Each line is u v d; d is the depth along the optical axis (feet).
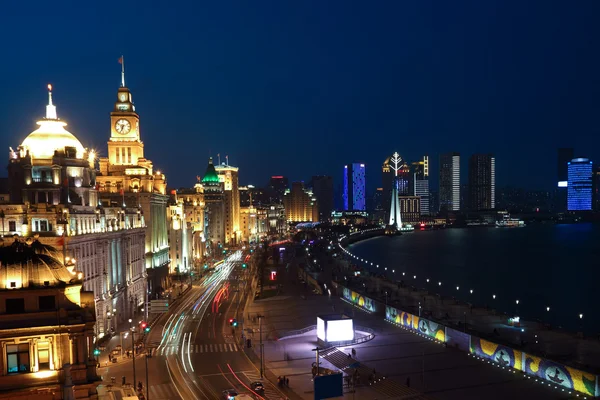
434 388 281.54
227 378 301.63
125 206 502.38
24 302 172.14
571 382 275.39
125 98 641.40
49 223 323.78
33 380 168.25
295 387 285.43
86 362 175.52
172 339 394.32
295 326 437.17
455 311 458.91
